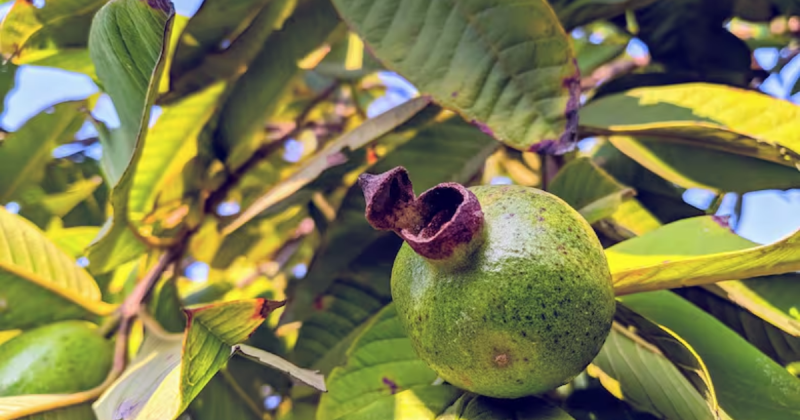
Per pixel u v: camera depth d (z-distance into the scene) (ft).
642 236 0.64
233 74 0.80
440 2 0.66
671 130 0.72
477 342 0.48
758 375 0.62
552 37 0.65
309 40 0.80
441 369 0.51
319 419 0.64
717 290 0.73
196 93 0.81
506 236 0.49
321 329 0.79
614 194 0.76
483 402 0.54
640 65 0.92
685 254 0.60
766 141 0.70
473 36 0.66
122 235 0.75
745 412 0.60
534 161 0.92
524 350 0.48
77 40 0.84
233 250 0.91
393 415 0.56
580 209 0.76
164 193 0.82
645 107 0.74
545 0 0.64
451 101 0.65
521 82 0.65
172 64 0.78
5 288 0.71
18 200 0.96
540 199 0.52
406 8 0.67
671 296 0.68
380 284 0.80
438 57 0.66
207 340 0.53
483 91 0.65
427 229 0.50
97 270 0.77
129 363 0.69
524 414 0.53
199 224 0.84
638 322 0.60
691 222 0.63
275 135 0.91
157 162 0.82
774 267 0.55
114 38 0.63
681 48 0.91
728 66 0.90
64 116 0.95
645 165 0.80
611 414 0.64
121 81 0.67
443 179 0.83
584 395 0.66
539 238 0.49
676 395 0.61
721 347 0.64
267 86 0.82
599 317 0.50
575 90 0.65
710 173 0.78
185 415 0.76
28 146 0.95
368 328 0.68
